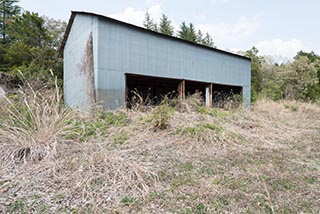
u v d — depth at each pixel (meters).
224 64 11.43
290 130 6.14
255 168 3.03
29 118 3.45
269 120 7.09
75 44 9.23
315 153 3.95
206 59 10.52
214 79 10.91
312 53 24.91
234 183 2.49
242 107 8.84
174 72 9.12
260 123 6.19
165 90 13.13
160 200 2.10
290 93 17.09
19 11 22.08
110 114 5.48
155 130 4.63
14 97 4.02
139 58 7.91
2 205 1.96
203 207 2.00
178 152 3.65
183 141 4.16
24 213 1.85
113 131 4.38
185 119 5.37
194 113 6.29
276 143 4.68
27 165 2.75
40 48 17.91
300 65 18.20
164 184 2.44
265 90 17.78
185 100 7.38
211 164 3.16
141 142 4.02
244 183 2.51
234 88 12.85
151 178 2.51
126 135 4.26
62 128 3.51
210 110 6.89
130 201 2.06
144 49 8.08
